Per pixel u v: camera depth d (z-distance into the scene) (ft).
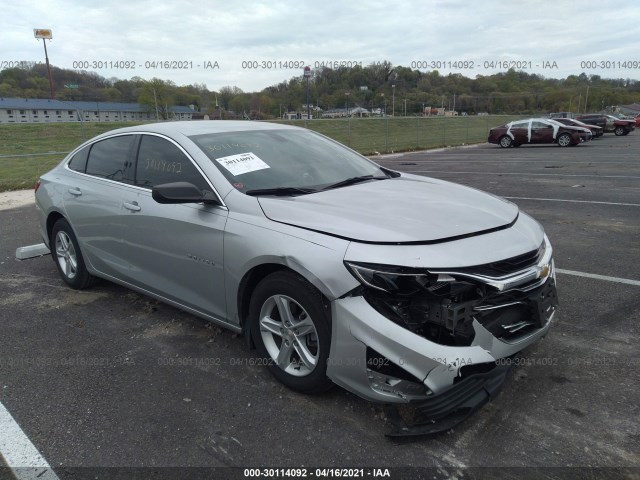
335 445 8.08
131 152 12.92
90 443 8.32
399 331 7.68
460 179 39.45
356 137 98.22
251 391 9.65
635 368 10.05
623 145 75.20
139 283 12.60
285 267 9.14
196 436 8.41
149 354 11.23
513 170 45.39
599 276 15.24
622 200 28.02
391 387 7.93
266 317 9.71
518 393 9.34
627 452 7.73
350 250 8.07
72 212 14.19
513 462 7.59
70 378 10.33
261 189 10.41
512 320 8.51
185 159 11.29
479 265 7.88
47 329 12.64
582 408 8.84
